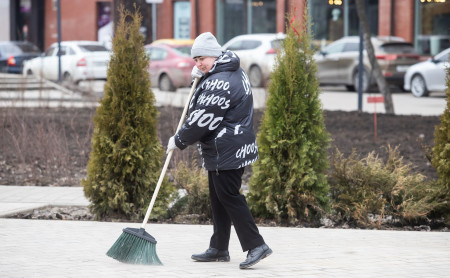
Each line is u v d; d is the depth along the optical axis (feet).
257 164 68.18
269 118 66.49
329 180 70.74
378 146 109.50
